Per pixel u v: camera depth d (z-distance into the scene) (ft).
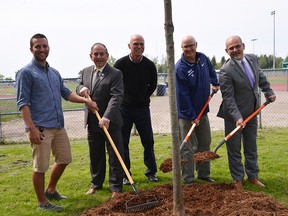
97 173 17.02
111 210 13.44
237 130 15.94
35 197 16.56
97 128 16.07
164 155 24.09
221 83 16.58
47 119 14.28
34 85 13.98
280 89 84.53
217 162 21.62
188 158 16.80
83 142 30.99
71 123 45.93
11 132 40.37
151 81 18.28
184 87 16.38
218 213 12.29
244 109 16.65
